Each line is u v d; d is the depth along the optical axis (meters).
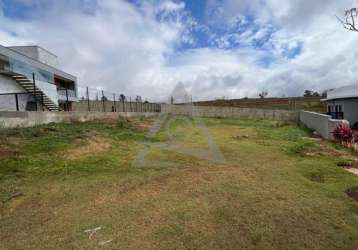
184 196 3.76
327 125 9.91
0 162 5.09
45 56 17.89
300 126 15.76
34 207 3.37
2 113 8.02
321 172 5.07
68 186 4.22
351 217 3.00
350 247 2.38
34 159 5.62
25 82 11.87
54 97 14.02
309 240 2.50
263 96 38.66
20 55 12.48
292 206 3.34
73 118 11.95
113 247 2.40
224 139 10.03
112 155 6.64
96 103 20.64
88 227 2.80
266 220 2.94
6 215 3.12
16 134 7.38
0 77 10.99
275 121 20.23
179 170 5.30
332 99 15.32
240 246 2.41
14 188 4.05
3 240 2.53
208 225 2.84
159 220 2.97
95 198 3.70
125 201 3.58
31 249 2.37
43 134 7.93
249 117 24.12
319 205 3.36
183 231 2.70
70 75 19.80
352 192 3.88
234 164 5.84
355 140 8.02
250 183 4.37
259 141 9.46
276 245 2.42
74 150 6.69
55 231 2.72
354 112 13.78
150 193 3.90
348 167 5.53
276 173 5.03
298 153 7.07
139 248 2.38
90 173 5.02
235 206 3.37
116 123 13.36
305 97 34.31
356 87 13.37
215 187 4.16
